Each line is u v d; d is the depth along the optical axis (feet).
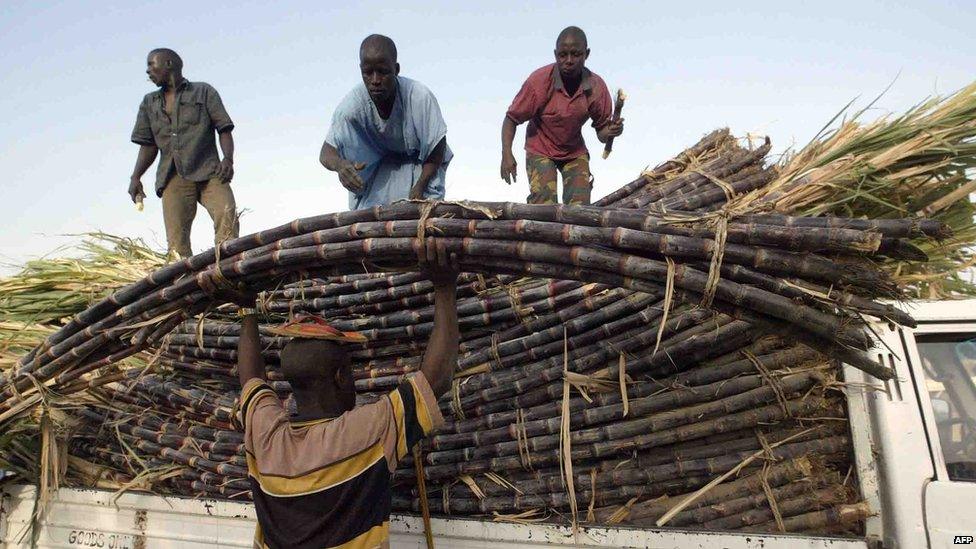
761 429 8.79
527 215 7.14
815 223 6.52
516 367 9.74
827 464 8.75
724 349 8.82
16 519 11.37
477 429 9.44
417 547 8.94
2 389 10.34
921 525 7.96
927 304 8.67
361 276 10.78
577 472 8.96
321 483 6.57
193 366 11.35
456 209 7.40
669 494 8.82
